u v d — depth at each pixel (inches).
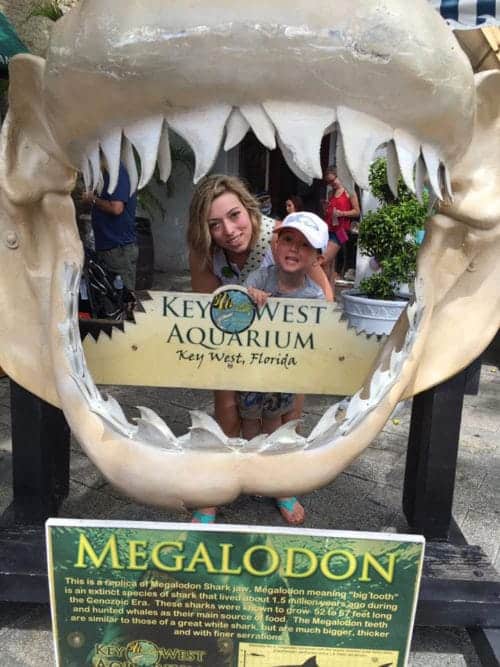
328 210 171.8
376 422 38.7
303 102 28.7
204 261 67.8
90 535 39.6
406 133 31.2
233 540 39.8
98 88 29.6
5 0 163.6
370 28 28.0
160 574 40.4
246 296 51.5
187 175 247.9
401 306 118.1
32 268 44.2
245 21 27.1
